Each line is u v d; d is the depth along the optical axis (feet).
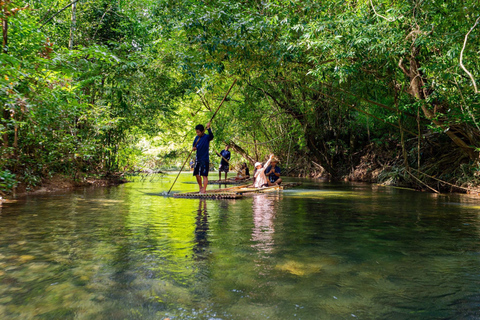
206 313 5.11
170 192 26.63
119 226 11.96
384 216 15.02
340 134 56.49
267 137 68.74
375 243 9.74
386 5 22.75
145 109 38.45
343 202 20.70
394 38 21.16
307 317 5.00
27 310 5.16
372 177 47.91
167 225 12.28
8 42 21.59
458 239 10.33
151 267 7.32
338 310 5.26
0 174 18.12
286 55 24.20
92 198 20.81
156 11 32.35
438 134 37.09
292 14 25.21
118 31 35.73
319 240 10.07
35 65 21.30
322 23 21.97
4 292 5.87
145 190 28.53
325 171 60.85
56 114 22.74
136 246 9.13
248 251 8.70
